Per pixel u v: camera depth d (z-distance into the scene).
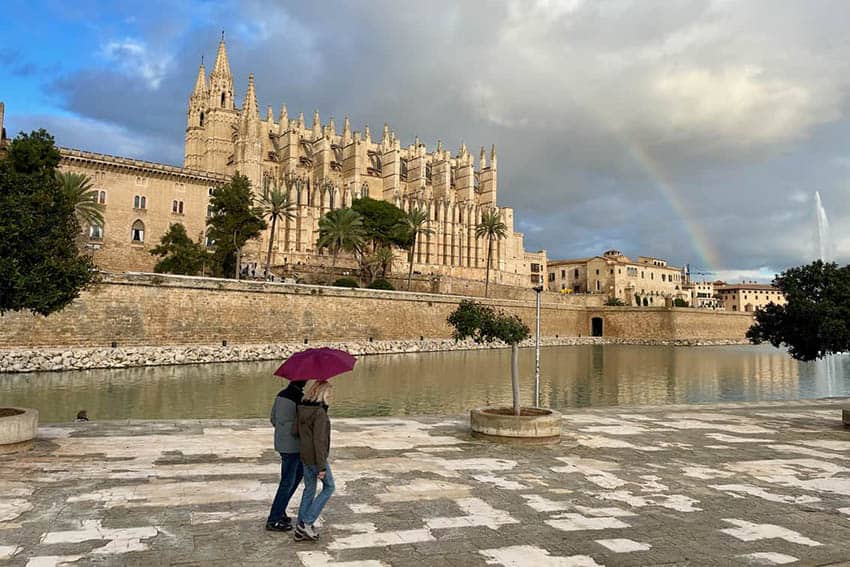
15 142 25.86
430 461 12.40
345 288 62.28
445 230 132.12
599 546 7.64
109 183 76.19
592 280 155.75
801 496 10.36
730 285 192.62
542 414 15.34
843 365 69.19
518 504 9.42
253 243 91.81
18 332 41.69
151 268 78.25
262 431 15.27
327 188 114.19
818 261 22.30
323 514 8.70
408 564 6.86
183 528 7.87
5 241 12.88
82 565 6.55
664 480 11.27
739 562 7.22
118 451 12.46
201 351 48.47
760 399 36.75
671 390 40.78
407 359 58.03
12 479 10.01
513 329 15.34
